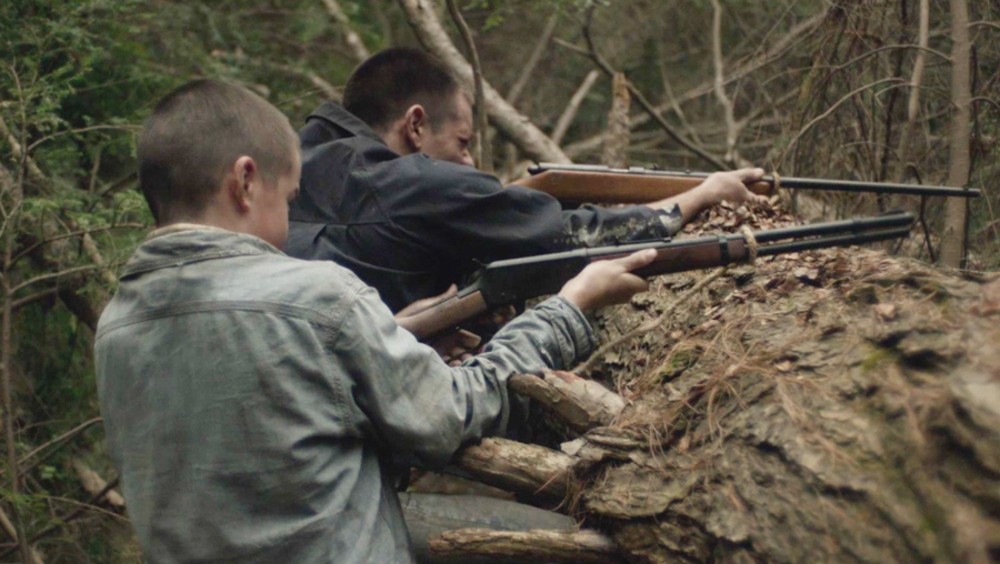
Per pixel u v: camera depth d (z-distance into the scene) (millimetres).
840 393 1541
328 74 5852
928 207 3348
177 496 1604
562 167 2691
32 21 3244
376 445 1735
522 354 1880
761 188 2668
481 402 1795
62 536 3590
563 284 2121
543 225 2309
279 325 1598
